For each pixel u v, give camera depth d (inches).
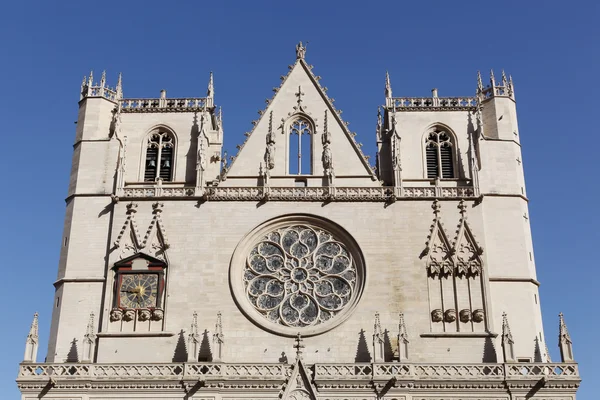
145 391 2331.4
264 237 2637.8
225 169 2797.7
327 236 2637.8
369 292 2524.6
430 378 2330.2
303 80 2923.2
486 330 2474.2
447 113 2891.2
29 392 2336.4
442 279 2551.7
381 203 2659.9
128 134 2849.4
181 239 2610.7
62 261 2630.4
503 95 2906.0
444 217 2637.8
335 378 2322.8
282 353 2448.3
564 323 2410.2
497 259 2605.8
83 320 2516.0
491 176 2741.1
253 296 2549.2
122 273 2554.1
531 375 2333.9
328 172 2733.8
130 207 2655.0
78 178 2736.2
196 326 2422.5
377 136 2859.3
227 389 2327.8
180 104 2925.7
